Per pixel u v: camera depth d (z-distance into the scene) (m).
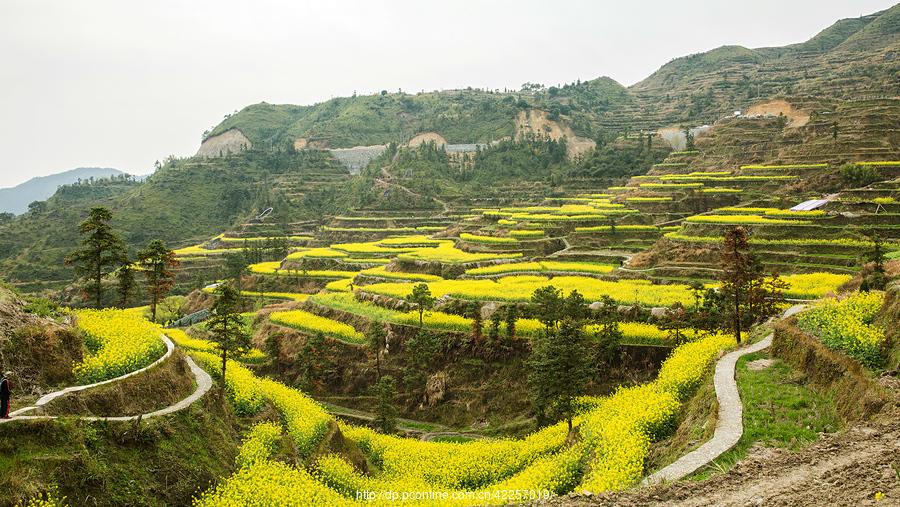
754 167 118.75
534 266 92.56
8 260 153.50
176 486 30.91
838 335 32.62
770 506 17.92
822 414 28.25
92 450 28.20
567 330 48.81
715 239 84.56
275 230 178.25
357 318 79.44
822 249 77.38
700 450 26.06
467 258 101.44
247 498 32.50
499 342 64.75
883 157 106.00
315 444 44.84
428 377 66.00
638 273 82.06
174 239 186.12
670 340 56.62
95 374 33.22
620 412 40.31
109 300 116.69
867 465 19.23
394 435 56.50
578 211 121.75
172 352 39.41
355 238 153.00
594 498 20.81
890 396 25.09
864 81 177.62
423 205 170.38
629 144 184.88
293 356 75.56
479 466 45.59
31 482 24.44
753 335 45.19
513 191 181.88
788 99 153.12
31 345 31.23
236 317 44.06
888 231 78.69
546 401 49.00
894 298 33.25
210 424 36.69
